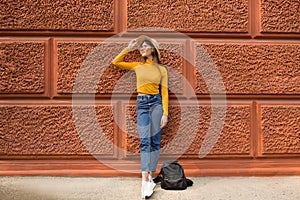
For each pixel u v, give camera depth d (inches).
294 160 181.2
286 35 181.2
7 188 154.1
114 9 175.5
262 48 178.9
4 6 172.9
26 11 173.2
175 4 176.4
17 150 171.6
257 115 179.9
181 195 147.2
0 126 171.5
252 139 179.2
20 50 172.7
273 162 179.8
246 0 179.0
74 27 173.5
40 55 173.0
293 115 179.8
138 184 160.9
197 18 176.9
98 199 143.3
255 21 180.7
